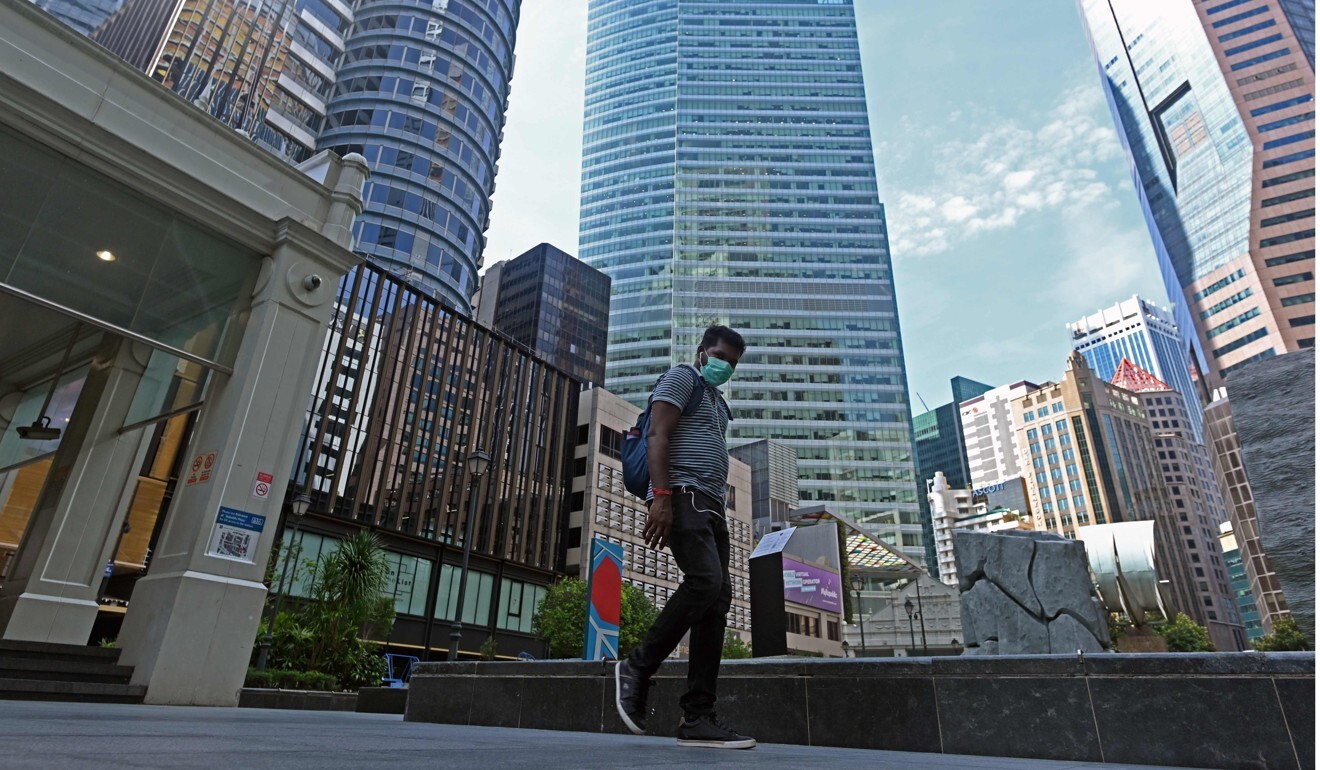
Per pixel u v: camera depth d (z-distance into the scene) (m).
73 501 8.80
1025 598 11.81
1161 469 150.25
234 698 7.49
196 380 8.70
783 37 148.12
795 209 129.88
